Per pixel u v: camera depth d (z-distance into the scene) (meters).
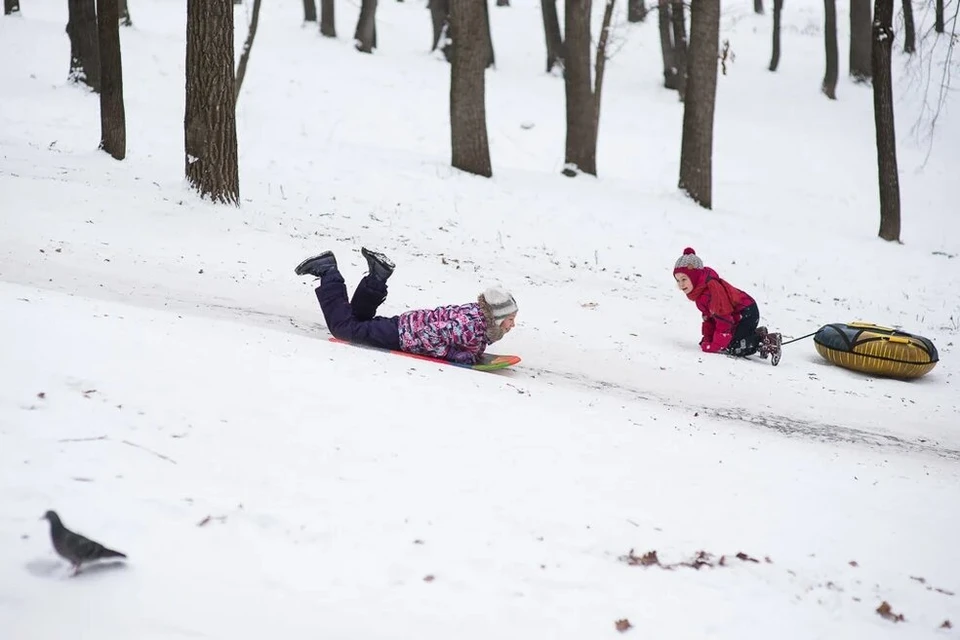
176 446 5.11
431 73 35.69
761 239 21.02
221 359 6.58
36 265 10.69
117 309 7.75
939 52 37.22
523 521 4.97
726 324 11.73
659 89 37.22
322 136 27.81
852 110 35.91
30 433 4.90
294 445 5.40
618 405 8.06
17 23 30.86
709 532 5.21
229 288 11.18
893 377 11.98
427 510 4.91
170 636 3.63
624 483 5.74
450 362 8.98
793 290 18.20
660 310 14.27
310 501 4.79
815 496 6.11
